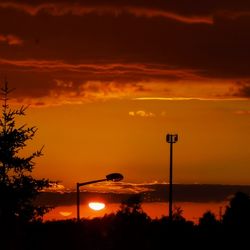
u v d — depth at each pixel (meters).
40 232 101.69
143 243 148.75
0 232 85.81
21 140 85.12
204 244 151.50
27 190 85.12
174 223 155.88
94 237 138.25
